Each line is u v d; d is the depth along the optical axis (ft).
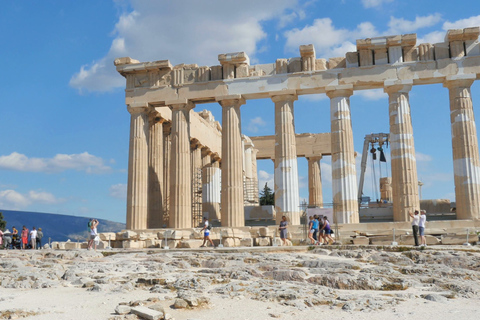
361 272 61.52
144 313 41.63
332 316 42.27
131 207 131.54
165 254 81.97
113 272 66.28
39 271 66.69
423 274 61.72
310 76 126.82
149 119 142.82
